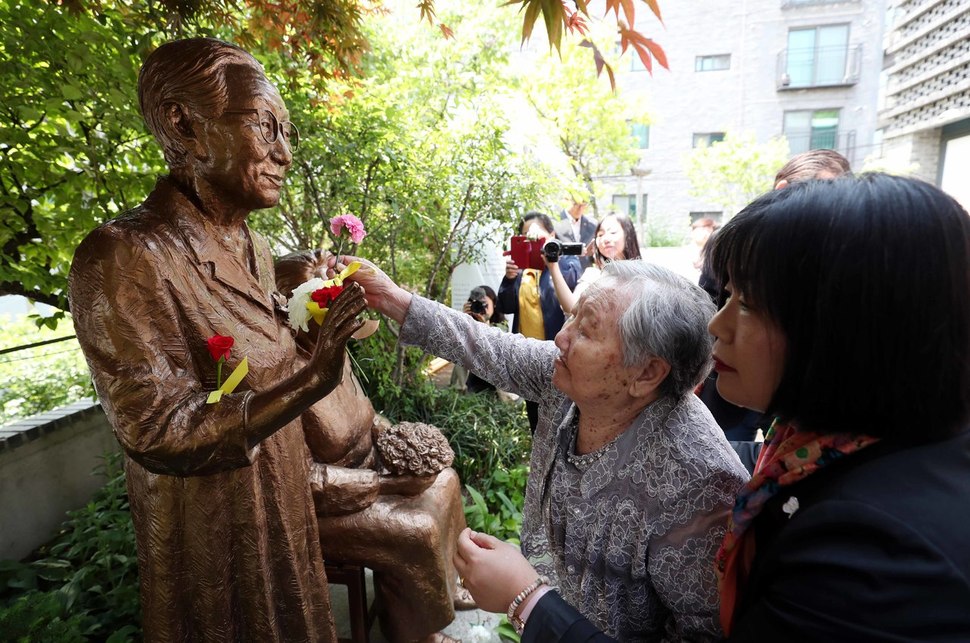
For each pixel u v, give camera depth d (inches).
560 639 27.7
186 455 36.0
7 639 61.7
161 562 42.3
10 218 77.6
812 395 21.7
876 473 20.2
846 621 17.7
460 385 165.3
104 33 73.7
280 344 45.6
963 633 16.8
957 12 150.3
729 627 27.2
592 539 37.3
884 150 184.2
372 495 64.8
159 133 40.7
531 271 120.0
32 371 123.5
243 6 91.7
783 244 21.4
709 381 71.7
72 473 99.7
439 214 139.8
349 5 77.0
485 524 97.9
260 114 40.3
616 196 354.6
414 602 66.4
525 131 162.9
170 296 39.0
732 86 319.6
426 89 145.5
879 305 19.5
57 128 78.4
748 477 35.2
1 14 65.7
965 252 19.6
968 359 19.9
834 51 302.0
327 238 134.0
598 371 35.1
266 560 45.7
